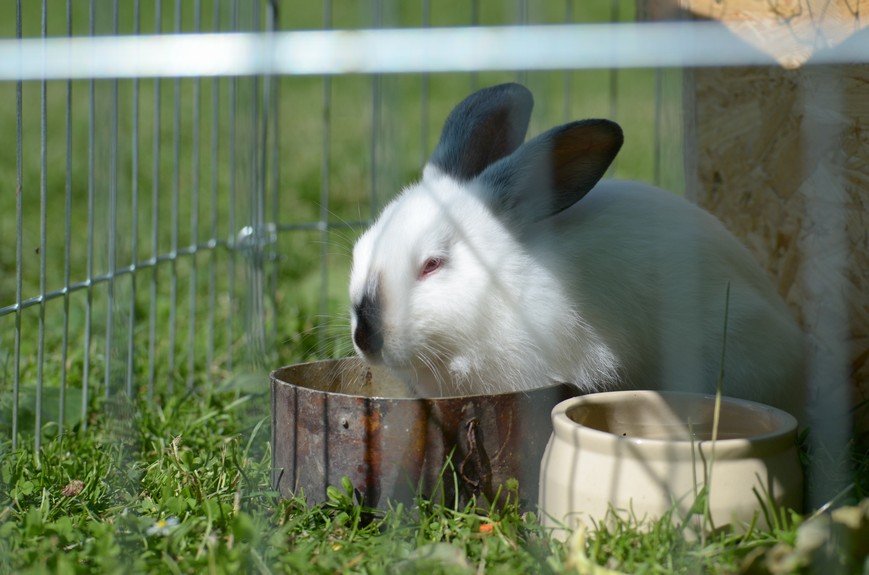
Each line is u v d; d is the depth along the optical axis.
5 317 1.21
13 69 0.82
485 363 0.99
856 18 0.98
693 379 1.00
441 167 1.06
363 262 0.99
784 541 0.81
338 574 0.81
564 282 0.98
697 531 0.83
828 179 1.01
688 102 1.12
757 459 0.84
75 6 2.30
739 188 1.08
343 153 1.79
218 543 0.83
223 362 1.17
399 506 0.88
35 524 0.84
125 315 1.12
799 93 1.03
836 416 1.01
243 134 1.22
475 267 0.98
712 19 1.07
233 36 0.84
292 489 0.92
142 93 2.12
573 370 0.99
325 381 1.00
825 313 1.02
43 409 1.05
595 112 1.85
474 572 0.81
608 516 0.84
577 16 2.36
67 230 1.01
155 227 1.09
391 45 0.81
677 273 1.00
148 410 1.06
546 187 0.99
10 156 1.75
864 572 0.78
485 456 0.90
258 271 1.17
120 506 0.89
